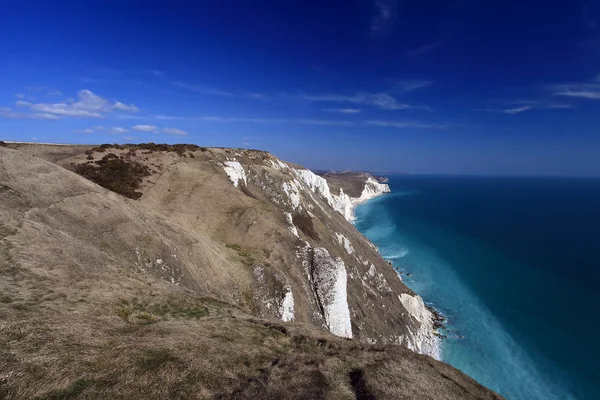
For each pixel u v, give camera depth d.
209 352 11.73
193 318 15.34
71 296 13.34
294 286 33.62
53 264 15.33
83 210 22.45
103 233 21.84
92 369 8.96
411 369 14.90
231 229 36.72
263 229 38.09
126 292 15.84
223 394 9.72
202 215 36.94
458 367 38.38
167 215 33.84
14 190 19.69
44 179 22.67
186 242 27.14
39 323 10.34
